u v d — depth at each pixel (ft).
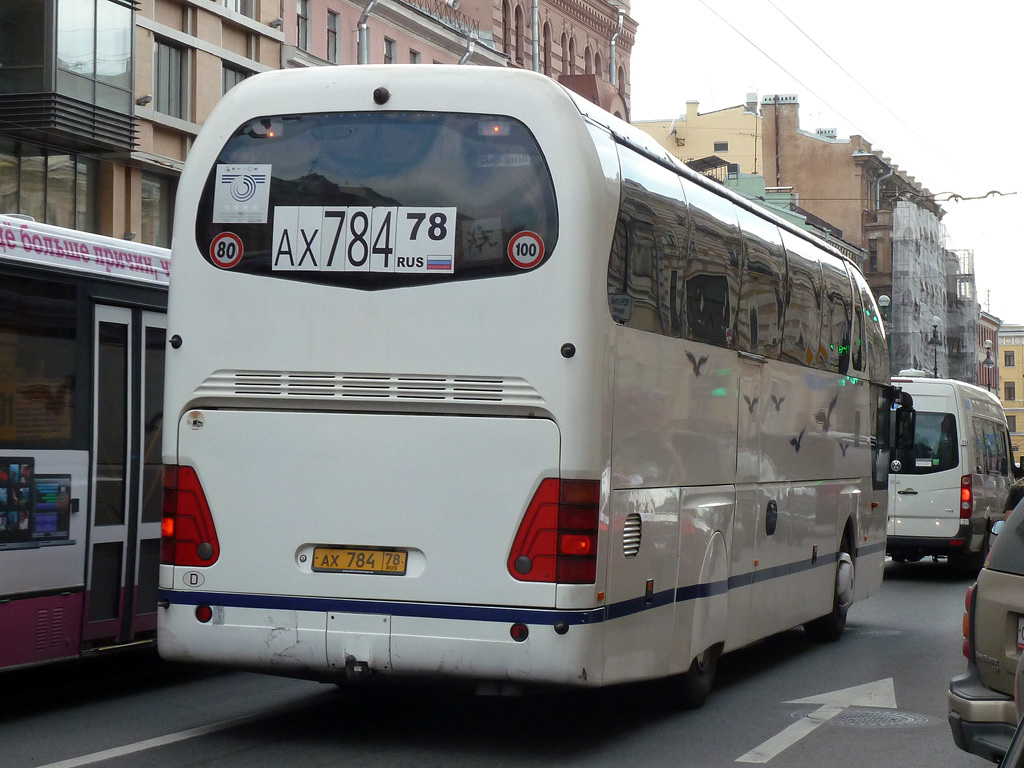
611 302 26.30
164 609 27.02
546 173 25.75
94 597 31.65
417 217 26.11
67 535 30.86
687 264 30.94
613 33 194.80
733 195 35.65
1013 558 22.61
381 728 29.50
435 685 26.30
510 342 25.57
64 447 30.96
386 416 26.05
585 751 27.61
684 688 32.27
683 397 30.45
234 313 26.84
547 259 25.53
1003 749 21.90
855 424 48.83
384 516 25.99
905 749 28.60
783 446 39.29
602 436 25.79
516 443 25.50
